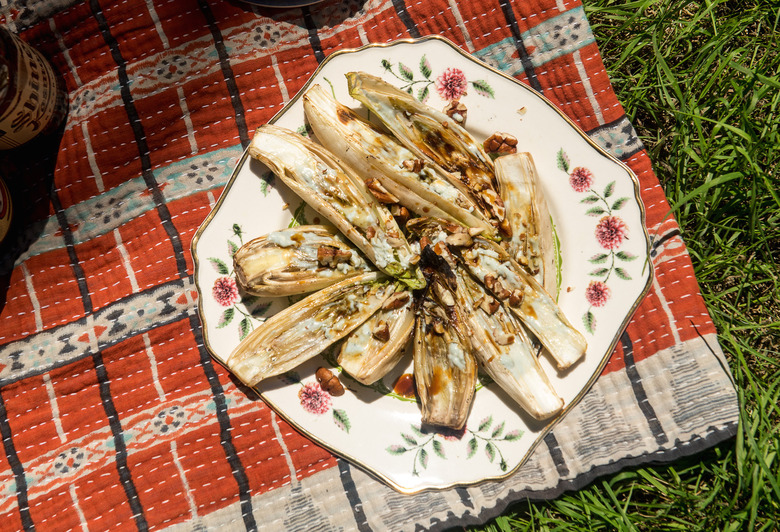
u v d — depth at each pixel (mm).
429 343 627
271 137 619
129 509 627
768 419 643
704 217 654
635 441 631
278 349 622
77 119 640
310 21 644
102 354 634
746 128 648
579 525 642
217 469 630
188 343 635
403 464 625
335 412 627
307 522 628
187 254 637
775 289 655
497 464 625
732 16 671
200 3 639
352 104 635
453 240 620
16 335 637
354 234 617
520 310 627
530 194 621
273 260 621
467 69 628
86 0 634
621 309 627
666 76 664
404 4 644
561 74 644
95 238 641
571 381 626
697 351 633
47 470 629
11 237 640
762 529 634
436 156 633
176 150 641
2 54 593
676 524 642
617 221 629
